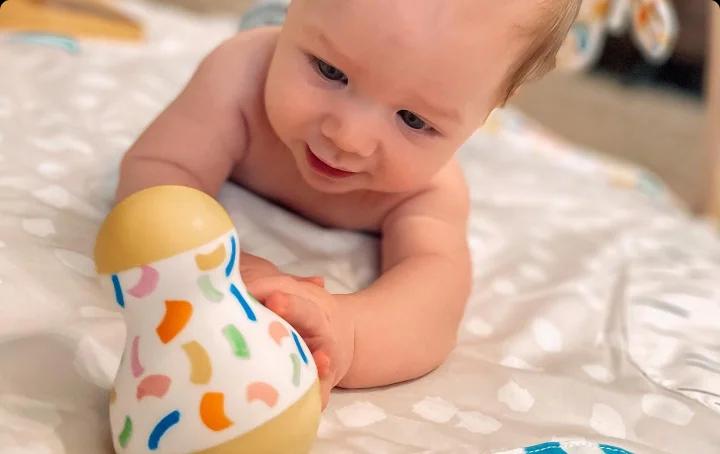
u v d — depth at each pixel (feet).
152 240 1.24
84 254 1.92
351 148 1.80
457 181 2.38
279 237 2.27
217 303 1.30
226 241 1.30
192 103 2.18
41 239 1.92
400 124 1.84
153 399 1.26
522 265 2.71
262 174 2.33
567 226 3.22
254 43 2.27
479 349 2.15
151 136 2.15
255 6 3.36
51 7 4.16
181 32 4.51
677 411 2.00
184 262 1.25
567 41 3.67
